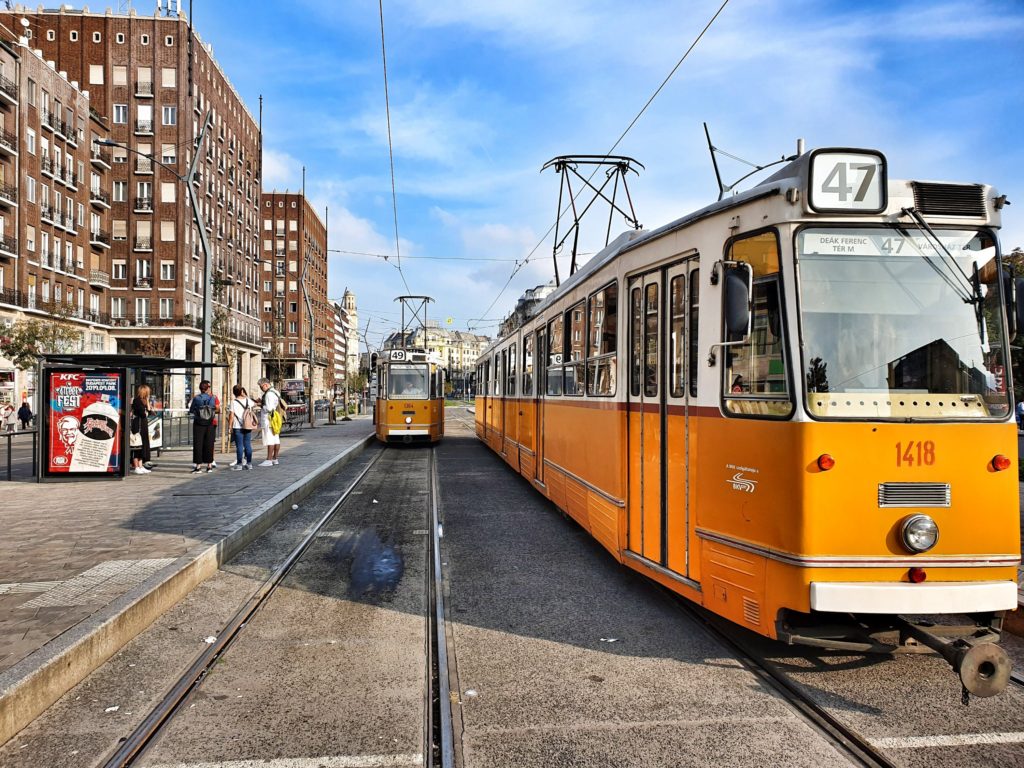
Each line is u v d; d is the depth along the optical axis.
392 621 5.70
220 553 7.36
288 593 6.50
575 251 13.09
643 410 6.14
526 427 12.73
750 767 3.45
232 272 62.22
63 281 43.88
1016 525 4.31
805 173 4.40
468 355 138.75
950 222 4.51
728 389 4.87
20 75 38.81
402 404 22.44
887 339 4.40
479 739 3.72
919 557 4.21
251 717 3.99
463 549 8.25
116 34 51.38
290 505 10.84
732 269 4.66
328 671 4.66
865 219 4.46
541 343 11.25
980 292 4.51
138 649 5.01
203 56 54.88
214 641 5.18
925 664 4.77
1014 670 4.65
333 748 3.64
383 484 13.92
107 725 3.87
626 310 6.53
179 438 19.98
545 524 9.74
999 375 4.46
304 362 86.81
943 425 4.30
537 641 5.23
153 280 50.94
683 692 4.32
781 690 4.35
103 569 6.24
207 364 14.64
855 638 4.42
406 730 3.83
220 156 59.09
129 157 51.12
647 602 6.21
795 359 4.32
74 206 45.38
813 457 4.21
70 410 12.60
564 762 3.49
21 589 5.61
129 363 14.10
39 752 3.58
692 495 5.25
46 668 4.07
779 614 4.37
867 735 3.76
